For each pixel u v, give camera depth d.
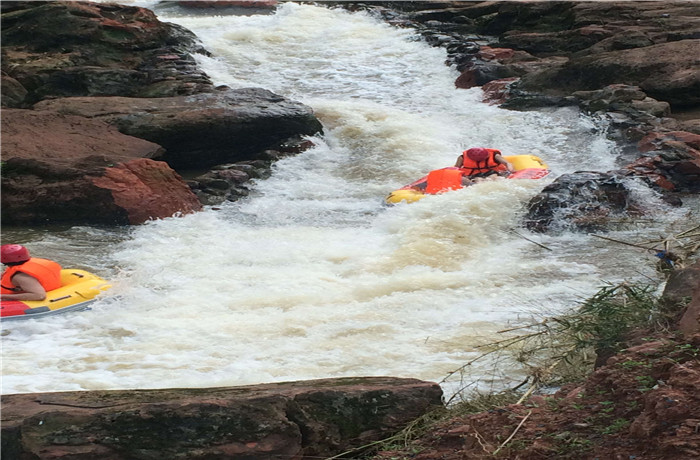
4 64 20.19
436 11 26.09
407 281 9.44
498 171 13.75
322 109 18.50
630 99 16.53
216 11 28.56
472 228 11.43
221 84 20.59
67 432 4.60
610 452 3.81
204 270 10.33
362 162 16.28
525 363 6.23
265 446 4.63
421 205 12.12
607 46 19.72
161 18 25.86
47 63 20.20
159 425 4.63
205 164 16.81
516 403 5.19
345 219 13.02
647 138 14.44
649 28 20.62
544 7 23.45
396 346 7.59
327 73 21.61
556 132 16.58
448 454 4.50
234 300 9.12
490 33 24.69
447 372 6.86
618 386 4.40
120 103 17.14
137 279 9.95
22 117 15.66
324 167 16.22
